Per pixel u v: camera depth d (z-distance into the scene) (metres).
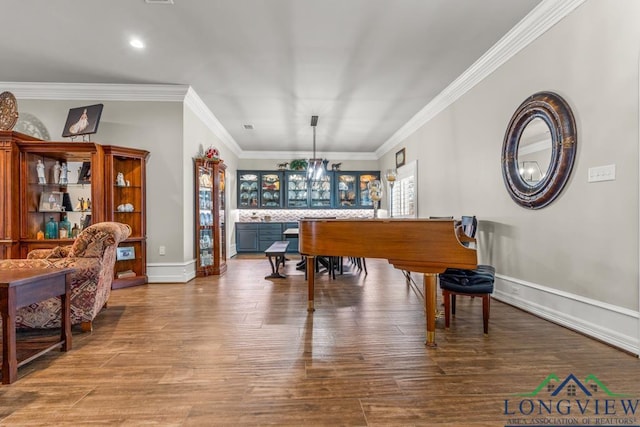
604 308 2.27
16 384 1.76
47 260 2.53
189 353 2.15
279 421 1.44
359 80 4.09
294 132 6.67
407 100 4.81
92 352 2.17
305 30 3.00
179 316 2.95
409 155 6.18
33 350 2.03
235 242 8.16
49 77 4.03
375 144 7.86
